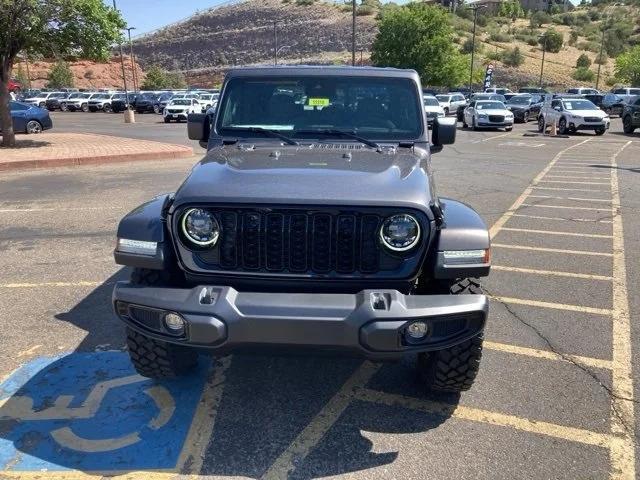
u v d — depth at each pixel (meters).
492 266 6.39
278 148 4.00
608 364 4.22
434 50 55.16
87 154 15.55
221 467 3.10
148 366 3.67
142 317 3.16
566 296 5.52
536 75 90.25
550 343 4.54
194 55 143.25
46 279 5.87
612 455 3.22
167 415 3.55
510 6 143.50
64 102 49.31
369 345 2.88
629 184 11.91
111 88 96.50
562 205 9.68
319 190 3.09
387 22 56.50
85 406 3.63
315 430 3.43
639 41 115.94
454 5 127.31
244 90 4.39
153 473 3.04
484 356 4.32
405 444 3.30
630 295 5.55
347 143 4.16
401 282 3.12
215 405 3.67
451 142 4.48
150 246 3.24
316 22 133.50
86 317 4.94
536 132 27.89
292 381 3.97
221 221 3.10
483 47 101.31
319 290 3.15
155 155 15.95
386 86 4.36
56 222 8.25
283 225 3.06
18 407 3.61
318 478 3.03
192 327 2.94
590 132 27.89
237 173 3.32
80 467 3.08
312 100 4.33
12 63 17.61
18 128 23.61
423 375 3.80
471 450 3.25
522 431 3.43
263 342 2.93
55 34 17.14
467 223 3.25
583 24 134.38
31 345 4.43
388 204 3.02
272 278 3.12
